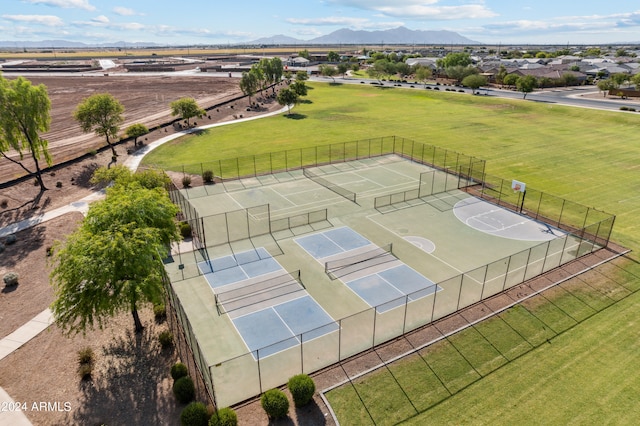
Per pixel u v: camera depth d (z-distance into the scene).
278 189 44.94
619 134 69.00
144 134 67.50
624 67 153.75
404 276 28.28
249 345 21.83
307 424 17.06
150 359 20.81
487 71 155.38
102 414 17.70
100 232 20.98
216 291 26.62
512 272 28.58
